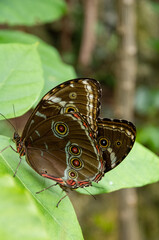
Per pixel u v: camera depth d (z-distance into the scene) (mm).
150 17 1601
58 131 603
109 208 1406
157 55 1647
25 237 432
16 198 492
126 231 816
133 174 617
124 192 799
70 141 604
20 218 460
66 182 599
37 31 1575
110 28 1661
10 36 732
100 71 1583
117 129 604
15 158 600
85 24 1150
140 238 1382
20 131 759
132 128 598
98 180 603
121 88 784
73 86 601
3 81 619
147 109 1457
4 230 440
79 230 570
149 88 1530
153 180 616
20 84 620
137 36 1631
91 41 1181
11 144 604
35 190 586
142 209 1459
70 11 1422
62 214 575
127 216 807
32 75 626
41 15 760
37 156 602
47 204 578
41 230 444
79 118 597
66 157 604
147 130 1051
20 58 629
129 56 773
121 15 762
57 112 602
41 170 599
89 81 602
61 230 566
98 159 600
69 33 1559
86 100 605
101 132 608
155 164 623
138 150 626
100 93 603
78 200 1401
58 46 1612
